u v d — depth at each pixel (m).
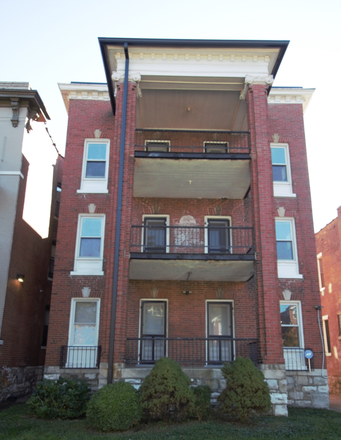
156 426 9.28
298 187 15.61
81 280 14.36
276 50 13.36
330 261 21.66
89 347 13.84
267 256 11.75
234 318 14.40
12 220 14.52
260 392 9.53
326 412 12.04
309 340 14.08
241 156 12.77
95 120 16.16
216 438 8.21
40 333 17.36
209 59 13.56
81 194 15.26
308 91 16.39
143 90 14.18
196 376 10.76
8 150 15.27
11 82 15.88
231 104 14.91
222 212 15.38
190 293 14.59
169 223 15.21
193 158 12.70
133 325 14.19
